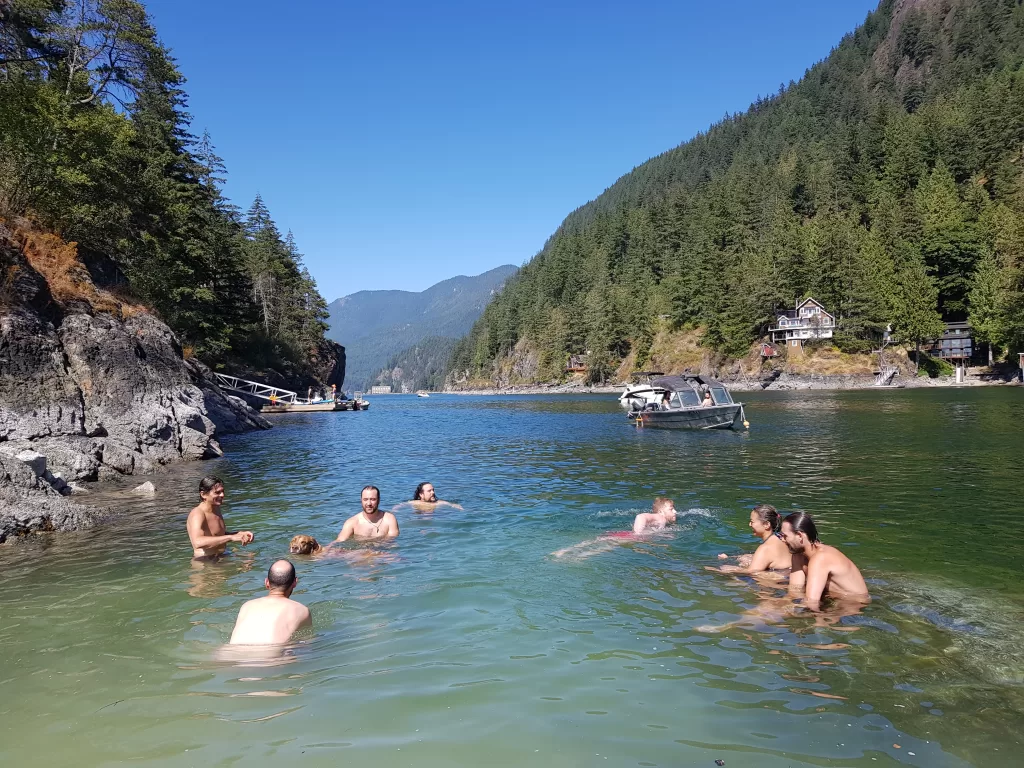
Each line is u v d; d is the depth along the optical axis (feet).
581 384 392.06
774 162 525.75
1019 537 27.35
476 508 35.55
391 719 12.45
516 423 121.19
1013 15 567.18
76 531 30.58
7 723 12.35
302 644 16.43
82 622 18.21
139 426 57.62
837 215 344.49
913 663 14.94
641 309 369.09
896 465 50.08
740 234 367.25
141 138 119.24
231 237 220.64
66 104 88.94
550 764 10.80
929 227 291.79
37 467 35.42
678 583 21.56
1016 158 314.35
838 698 13.24
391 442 82.12
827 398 178.29
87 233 86.74
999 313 231.09
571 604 19.45
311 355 280.31
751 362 297.12
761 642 16.31
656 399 114.42
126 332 64.18
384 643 16.48
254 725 12.23
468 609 19.07
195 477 49.57
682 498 38.27
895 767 10.70
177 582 22.18
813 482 43.21
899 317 268.82
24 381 48.57
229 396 108.58
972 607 18.76
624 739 11.66
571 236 561.43
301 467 56.08
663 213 439.63
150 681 14.28
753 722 12.27
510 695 13.47
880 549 25.54
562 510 34.88
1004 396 152.76
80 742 11.62
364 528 28.58
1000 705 12.89
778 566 22.76
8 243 53.31
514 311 526.57
